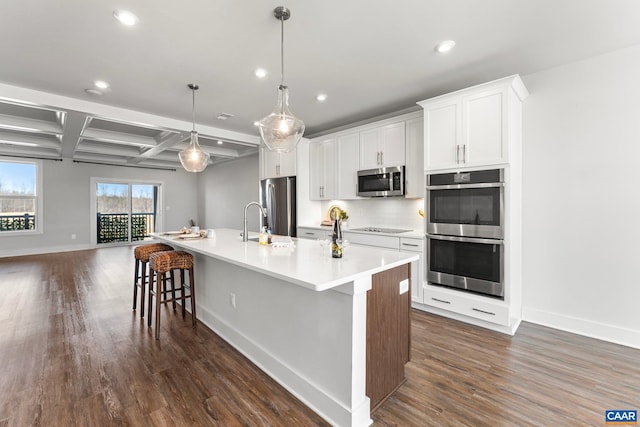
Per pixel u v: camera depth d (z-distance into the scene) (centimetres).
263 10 198
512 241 278
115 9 196
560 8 196
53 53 251
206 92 340
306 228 466
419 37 231
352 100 369
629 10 198
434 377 206
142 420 165
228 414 172
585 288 271
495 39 234
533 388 193
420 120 354
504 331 276
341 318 163
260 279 223
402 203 415
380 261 191
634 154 248
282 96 230
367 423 164
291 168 495
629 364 221
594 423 162
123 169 827
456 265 302
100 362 225
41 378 203
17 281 454
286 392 193
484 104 278
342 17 206
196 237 321
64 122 420
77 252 717
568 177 278
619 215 255
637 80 246
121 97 354
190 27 216
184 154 354
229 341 259
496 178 272
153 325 296
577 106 272
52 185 718
